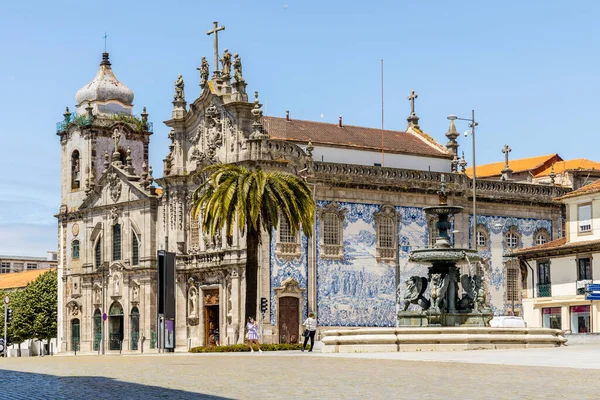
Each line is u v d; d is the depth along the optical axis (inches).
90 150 3720.5
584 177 3582.7
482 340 1632.6
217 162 2974.9
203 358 1654.8
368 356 1476.4
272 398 844.6
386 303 2972.4
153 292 3272.6
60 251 3745.1
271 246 2797.7
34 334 4055.1
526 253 2878.9
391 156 3230.8
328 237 2896.2
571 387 887.1
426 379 994.1
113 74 3900.1
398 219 3021.7
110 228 3469.5
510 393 846.5
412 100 3627.0
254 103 2923.2
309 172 2864.2
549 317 2810.0
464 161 3216.0
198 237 3063.5
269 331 2763.3
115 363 1470.2
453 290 1877.5
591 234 2716.5
